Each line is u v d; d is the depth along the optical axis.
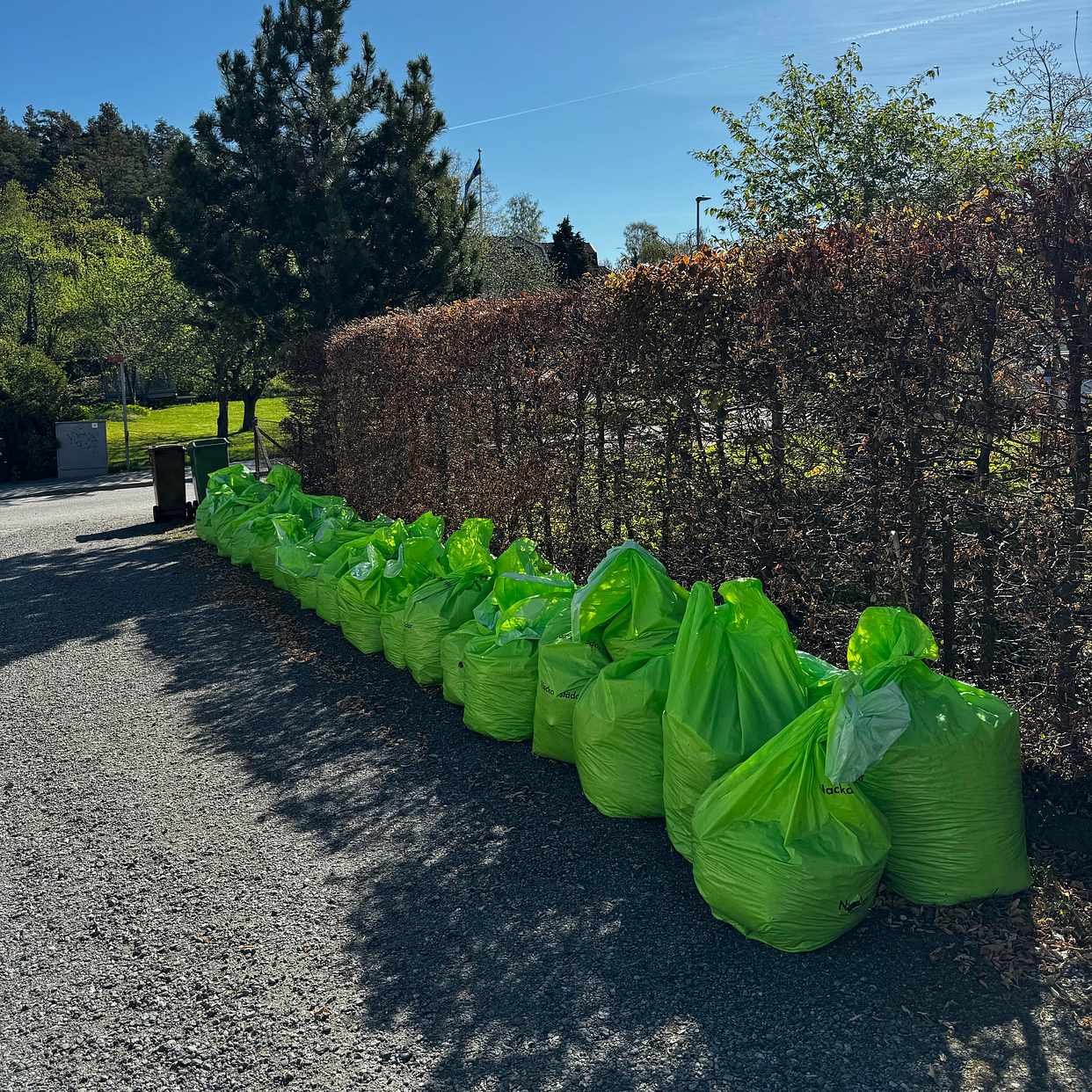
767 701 3.59
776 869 3.09
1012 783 3.34
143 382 45.16
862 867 3.08
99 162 69.00
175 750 5.21
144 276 31.61
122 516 14.56
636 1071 2.70
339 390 11.63
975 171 11.46
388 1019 2.97
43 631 7.82
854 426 4.39
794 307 4.58
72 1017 3.04
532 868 3.82
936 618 4.39
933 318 3.95
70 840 4.21
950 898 3.29
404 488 9.77
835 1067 2.66
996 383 3.87
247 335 16.62
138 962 3.31
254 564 9.41
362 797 4.56
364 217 15.81
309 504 9.49
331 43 15.66
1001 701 3.45
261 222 15.39
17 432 21.25
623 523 6.34
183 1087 2.72
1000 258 3.71
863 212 11.31
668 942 3.27
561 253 42.31
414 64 16.05
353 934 3.44
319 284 15.11
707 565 5.45
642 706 4.02
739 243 5.32
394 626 6.30
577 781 4.58
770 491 4.96
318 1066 2.79
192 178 15.45
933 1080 2.60
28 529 13.51
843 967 3.07
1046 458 3.76
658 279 5.49
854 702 3.07
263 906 3.64
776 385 4.82
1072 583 3.72
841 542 4.67
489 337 7.61
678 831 3.74
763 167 12.48
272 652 7.00
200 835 4.23
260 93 15.59
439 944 3.35
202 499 13.29
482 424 7.96
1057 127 10.48
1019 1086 2.55
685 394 5.39
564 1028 2.89
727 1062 2.71
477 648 5.22
